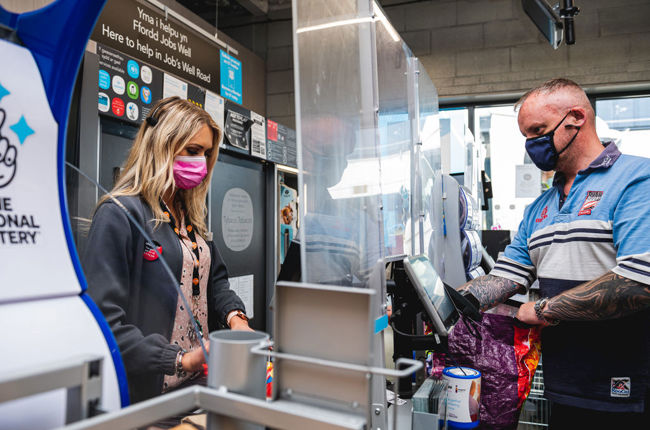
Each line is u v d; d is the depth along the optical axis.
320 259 0.89
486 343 1.32
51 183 0.56
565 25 2.88
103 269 0.86
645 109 4.68
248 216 3.20
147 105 2.17
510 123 5.05
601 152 1.40
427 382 1.18
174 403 0.49
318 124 0.90
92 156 1.45
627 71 4.51
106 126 1.96
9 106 0.52
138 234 0.96
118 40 2.61
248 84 4.71
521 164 4.98
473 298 1.57
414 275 1.19
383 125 1.45
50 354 0.51
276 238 3.41
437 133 2.68
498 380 1.28
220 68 3.72
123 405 0.58
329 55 0.93
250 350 0.55
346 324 0.52
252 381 0.55
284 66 5.46
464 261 2.72
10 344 0.47
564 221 1.43
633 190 1.27
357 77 0.99
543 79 4.75
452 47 4.99
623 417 1.34
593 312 1.23
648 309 1.31
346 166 0.94
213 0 5.29
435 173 2.58
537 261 1.55
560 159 1.46
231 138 2.90
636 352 1.31
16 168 0.52
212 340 0.56
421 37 5.07
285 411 0.49
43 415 0.45
